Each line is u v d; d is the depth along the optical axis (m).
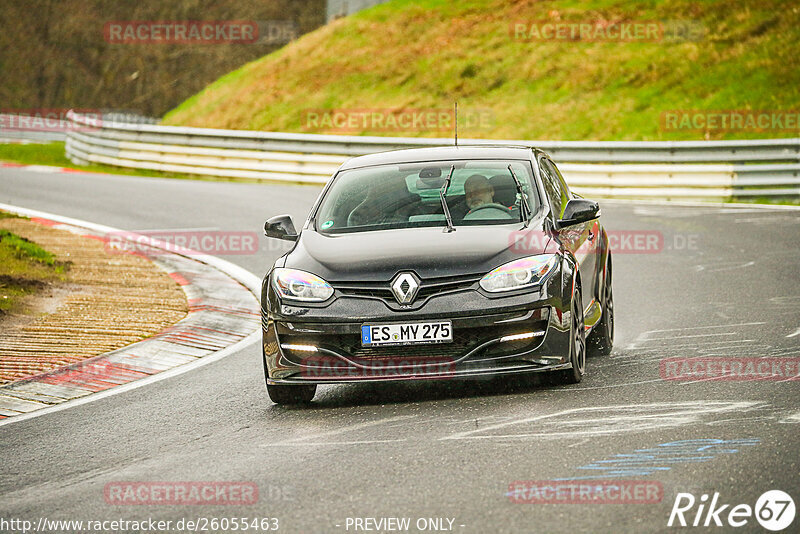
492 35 128.62
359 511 16.52
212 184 82.69
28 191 77.00
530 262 24.20
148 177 88.56
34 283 42.31
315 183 85.12
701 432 19.98
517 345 23.75
